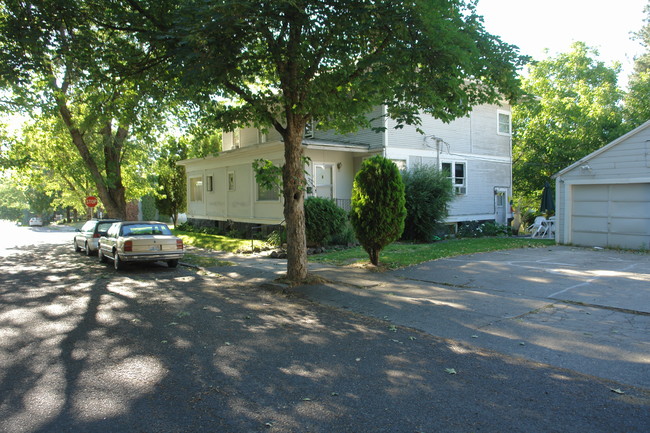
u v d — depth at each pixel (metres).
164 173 27.44
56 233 39.25
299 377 4.88
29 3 9.80
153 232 13.81
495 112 23.94
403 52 8.70
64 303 8.69
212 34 8.28
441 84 9.08
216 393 4.46
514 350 5.68
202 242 20.39
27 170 23.61
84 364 5.29
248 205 21.73
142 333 6.59
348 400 4.28
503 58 10.79
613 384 4.59
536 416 3.91
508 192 24.70
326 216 16.25
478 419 3.87
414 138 20.28
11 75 10.20
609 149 15.40
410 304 8.15
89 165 20.48
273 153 19.75
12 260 16.48
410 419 3.88
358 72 9.66
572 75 31.41
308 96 9.79
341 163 20.09
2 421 3.86
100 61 11.50
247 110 11.05
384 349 5.80
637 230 14.90
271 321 7.27
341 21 8.52
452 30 8.52
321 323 7.12
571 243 16.64
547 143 27.56
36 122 20.48
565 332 6.32
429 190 18.25
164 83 11.57
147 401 4.27
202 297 9.25
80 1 10.55
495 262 12.46
